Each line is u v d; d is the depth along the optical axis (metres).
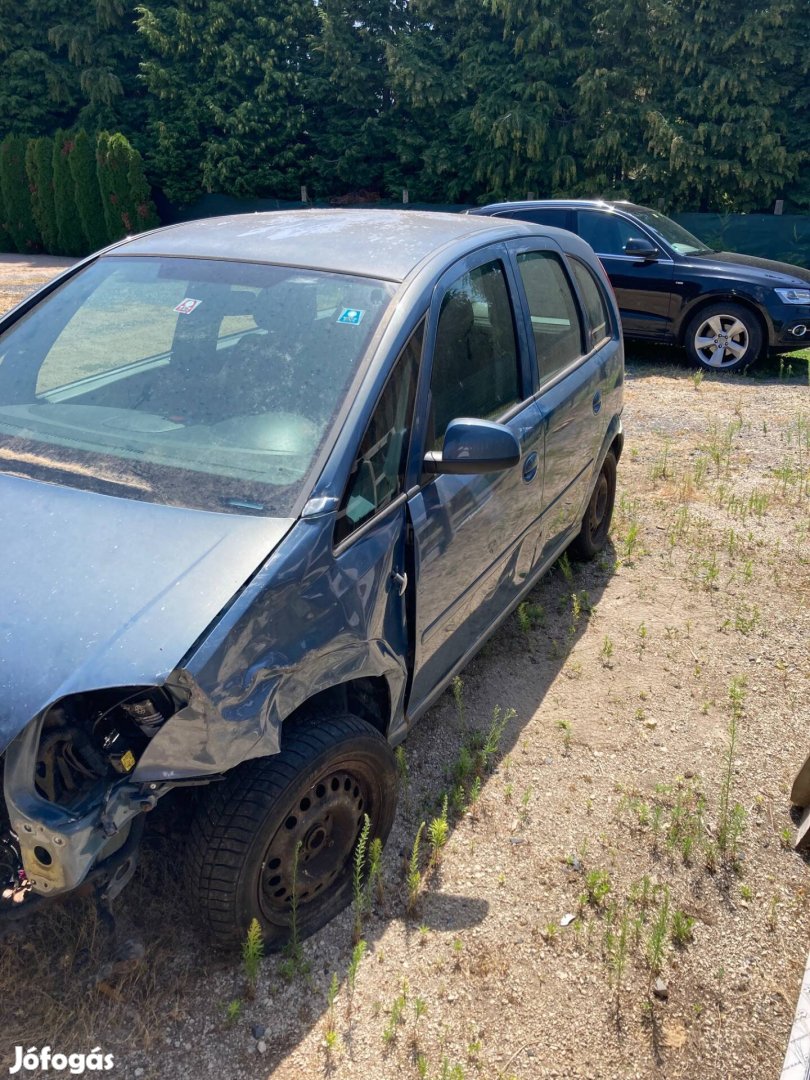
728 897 2.96
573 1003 2.54
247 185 22.73
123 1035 2.35
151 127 23.22
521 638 4.50
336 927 2.71
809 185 19.27
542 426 3.82
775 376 10.38
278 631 2.29
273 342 2.95
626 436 7.84
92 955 2.51
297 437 2.67
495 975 2.60
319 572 2.44
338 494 2.55
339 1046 2.36
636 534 5.61
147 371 3.00
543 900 2.88
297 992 2.50
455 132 20.92
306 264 3.21
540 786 3.43
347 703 2.94
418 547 2.87
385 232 3.51
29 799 2.00
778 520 6.05
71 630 2.12
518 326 3.80
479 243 3.62
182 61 22.83
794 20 18.31
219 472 2.61
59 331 3.31
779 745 3.75
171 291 3.25
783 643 4.54
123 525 2.41
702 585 5.11
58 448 2.76
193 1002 2.45
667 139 18.56
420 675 3.11
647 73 19.45
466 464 2.84
